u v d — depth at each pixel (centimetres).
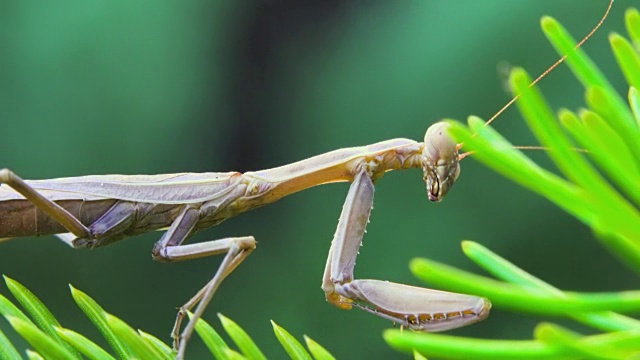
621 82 44
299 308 53
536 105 15
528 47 46
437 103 48
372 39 52
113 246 53
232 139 55
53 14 51
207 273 54
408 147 28
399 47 50
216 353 23
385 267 49
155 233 54
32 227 27
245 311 53
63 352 21
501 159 16
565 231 47
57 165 51
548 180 16
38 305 23
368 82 51
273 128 55
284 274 53
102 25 51
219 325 53
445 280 14
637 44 18
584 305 15
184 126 54
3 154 51
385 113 50
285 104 55
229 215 28
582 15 45
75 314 53
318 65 55
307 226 54
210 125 55
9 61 51
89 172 51
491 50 47
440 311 26
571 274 47
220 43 55
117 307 54
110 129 52
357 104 51
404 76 50
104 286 53
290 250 54
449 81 48
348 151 28
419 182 49
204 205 28
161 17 53
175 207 28
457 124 16
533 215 47
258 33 56
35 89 51
